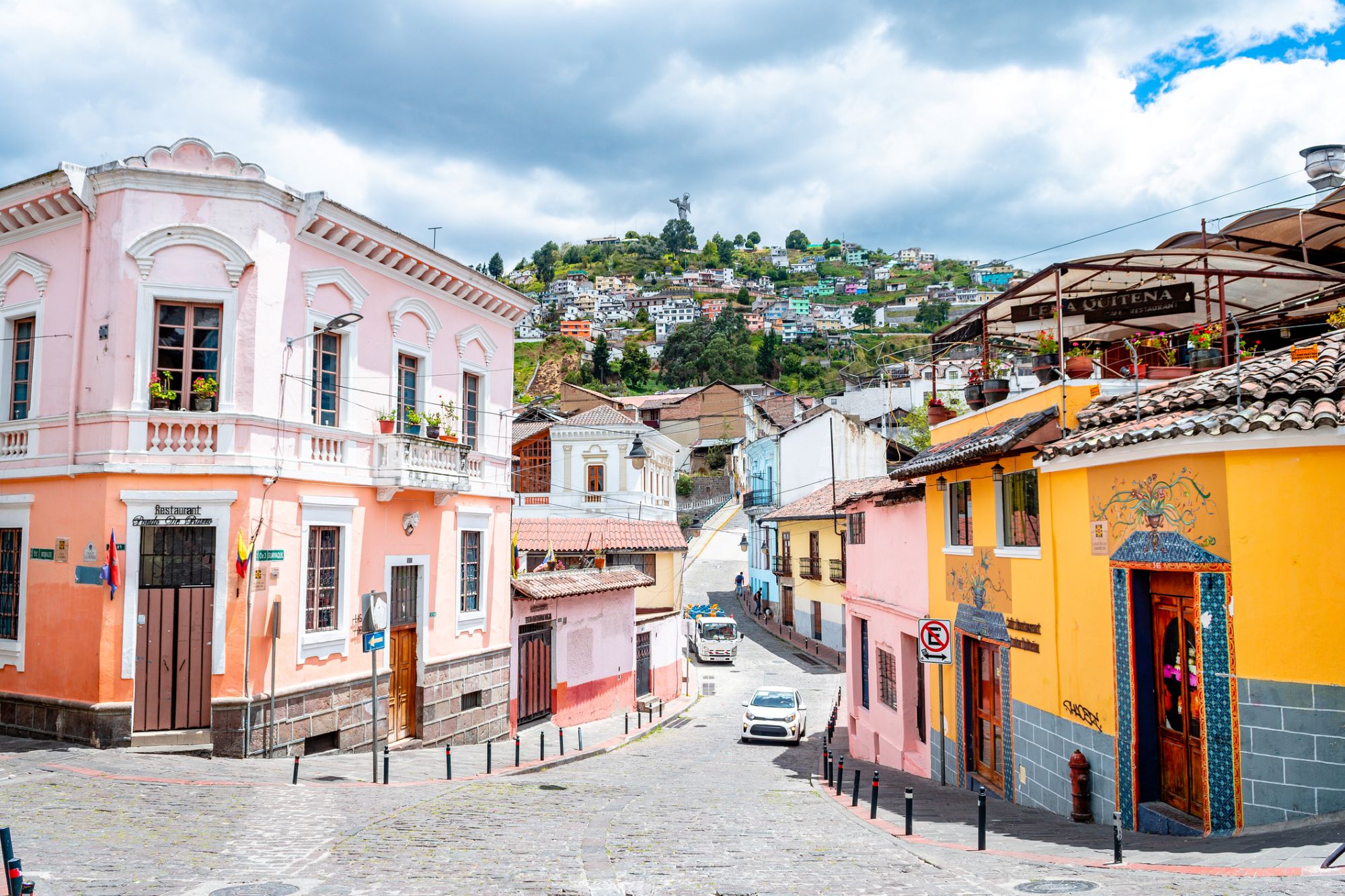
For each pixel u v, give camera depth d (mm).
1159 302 14602
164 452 15039
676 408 88125
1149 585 11047
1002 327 18641
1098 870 8477
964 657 16500
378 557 18188
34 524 15773
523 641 24109
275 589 15586
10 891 5973
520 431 45156
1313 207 17062
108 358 15047
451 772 16312
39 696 15336
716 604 58906
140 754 14414
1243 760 9367
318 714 16438
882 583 21422
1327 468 9078
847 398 72688
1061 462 12391
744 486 69562
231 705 14859
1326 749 8875
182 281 15297
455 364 21109
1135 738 10883
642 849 10180
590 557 34688
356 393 17859
